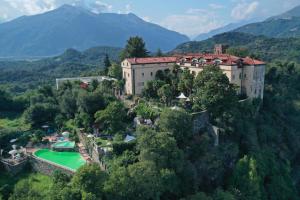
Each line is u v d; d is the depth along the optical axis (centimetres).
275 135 11300
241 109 10556
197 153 8619
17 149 9700
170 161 7419
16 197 6931
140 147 7744
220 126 9506
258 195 8088
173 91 11306
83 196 5959
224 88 9569
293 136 12444
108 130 9594
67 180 7106
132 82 12062
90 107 10694
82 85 13575
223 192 7625
